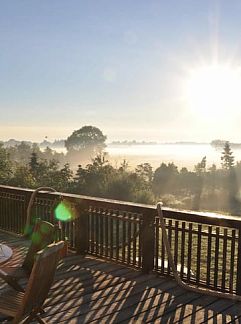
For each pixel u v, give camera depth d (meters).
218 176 53.16
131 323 3.96
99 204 6.16
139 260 5.65
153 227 5.50
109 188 30.05
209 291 4.75
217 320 4.05
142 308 4.32
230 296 4.62
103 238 6.19
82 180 31.84
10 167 39.91
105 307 4.32
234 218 4.72
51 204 6.87
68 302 4.43
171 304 4.45
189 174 53.06
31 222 7.18
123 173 31.83
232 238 4.71
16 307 3.15
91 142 114.81
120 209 5.87
